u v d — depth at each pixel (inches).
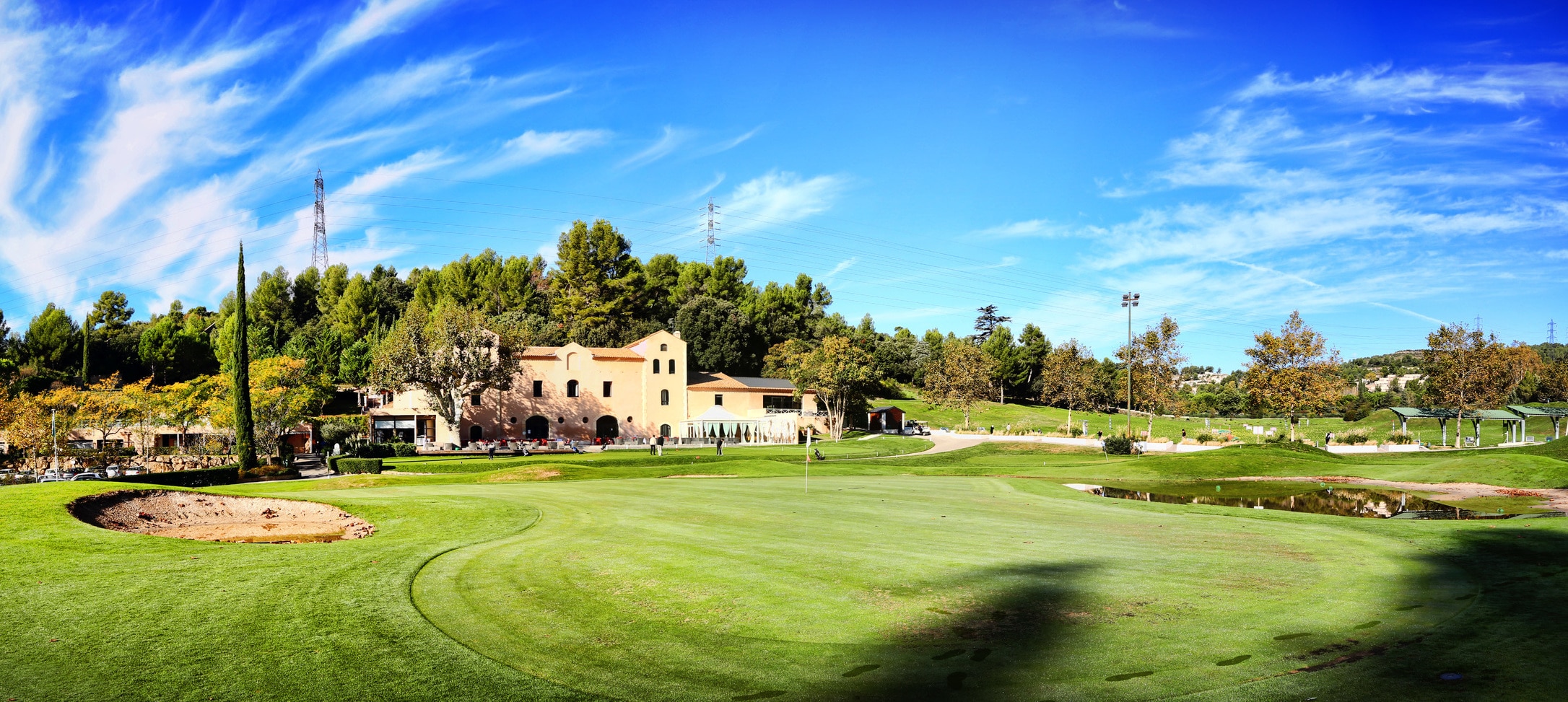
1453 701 299.0
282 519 886.4
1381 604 452.8
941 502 1027.9
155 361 3727.9
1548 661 343.0
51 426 2023.9
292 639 411.2
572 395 3243.1
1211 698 312.5
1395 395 4468.5
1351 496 1191.6
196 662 377.4
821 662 370.9
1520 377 2687.0
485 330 2824.8
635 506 967.0
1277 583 509.4
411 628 430.9
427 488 1255.5
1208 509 943.7
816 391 3523.6
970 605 460.1
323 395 2918.3
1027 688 330.3
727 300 4955.7
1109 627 414.0
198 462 2128.4
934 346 5964.6
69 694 339.0
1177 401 3176.7
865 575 538.9
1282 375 2443.4
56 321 3683.6
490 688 345.1
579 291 4451.3
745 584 517.7
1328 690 316.5
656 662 377.1
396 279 4899.1
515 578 552.4
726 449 2630.4
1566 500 1083.9
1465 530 704.4
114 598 482.0
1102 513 909.2
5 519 695.7
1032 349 5442.9
